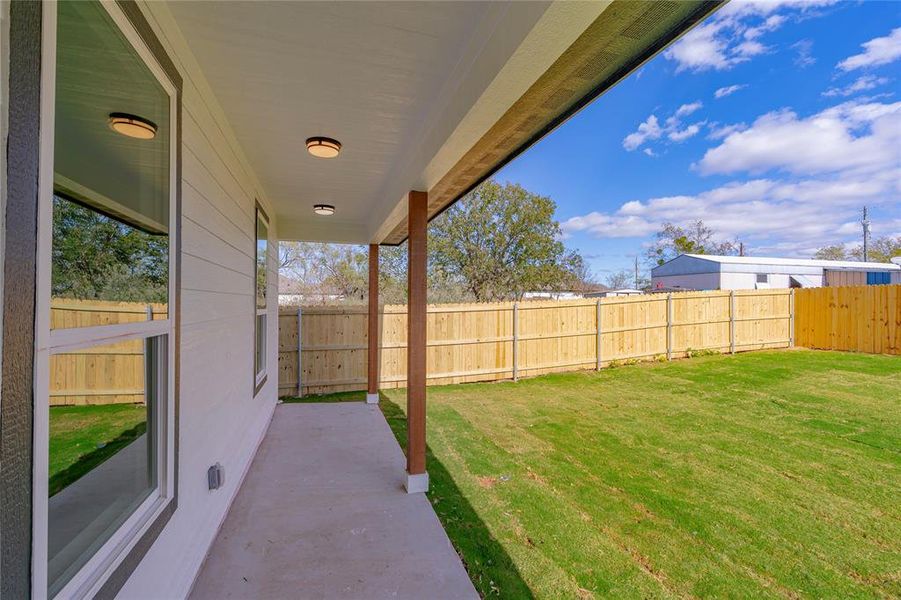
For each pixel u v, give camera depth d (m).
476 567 2.38
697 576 2.34
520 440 4.55
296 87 2.19
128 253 1.41
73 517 1.14
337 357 6.97
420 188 3.05
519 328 7.84
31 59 0.88
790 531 2.78
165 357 1.71
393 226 4.46
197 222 2.11
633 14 1.33
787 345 10.16
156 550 1.62
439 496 3.21
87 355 1.20
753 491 3.35
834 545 2.63
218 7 1.59
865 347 9.23
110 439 1.34
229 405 2.90
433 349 7.37
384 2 1.55
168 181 1.70
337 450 4.09
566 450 4.26
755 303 9.83
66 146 1.08
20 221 0.86
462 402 6.19
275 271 5.49
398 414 5.55
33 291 0.91
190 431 2.04
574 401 6.18
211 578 2.18
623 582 2.28
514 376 7.78
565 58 1.58
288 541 2.54
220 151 2.51
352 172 3.60
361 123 2.61
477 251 13.08
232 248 2.91
